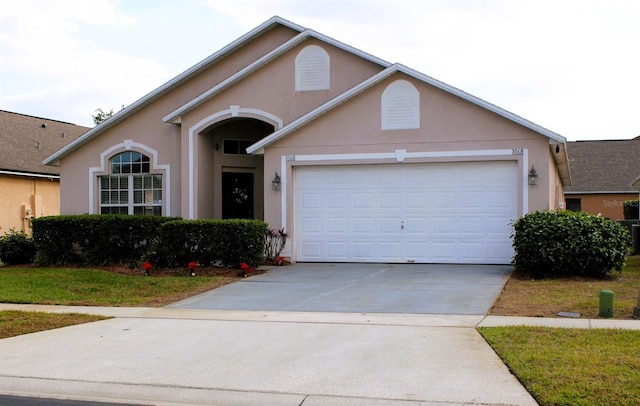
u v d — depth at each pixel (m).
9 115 29.52
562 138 14.94
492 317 9.48
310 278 14.06
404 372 6.76
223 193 20.19
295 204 17.05
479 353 7.38
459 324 9.04
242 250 15.24
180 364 7.34
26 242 18.22
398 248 16.34
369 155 16.39
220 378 6.79
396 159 16.19
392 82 16.23
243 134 20.41
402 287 12.52
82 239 17.11
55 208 28.11
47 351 8.09
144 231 17.06
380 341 8.12
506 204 15.59
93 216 17.23
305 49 18.27
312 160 16.78
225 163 20.08
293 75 18.34
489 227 15.71
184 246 15.60
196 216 18.88
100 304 11.55
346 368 6.98
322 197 16.86
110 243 16.98
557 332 8.14
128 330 9.23
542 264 13.32
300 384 6.50
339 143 16.61
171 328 9.30
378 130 16.34
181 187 19.20
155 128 20.09
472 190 15.83
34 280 14.08
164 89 19.89
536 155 15.27
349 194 16.69
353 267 15.84
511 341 7.75
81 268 16.50
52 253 17.31
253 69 18.47
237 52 19.81
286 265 16.42
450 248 15.98
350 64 17.92
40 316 10.29
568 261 13.05
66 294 12.47
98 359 7.64
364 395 6.11
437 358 7.23
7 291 12.72
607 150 37.94
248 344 8.19
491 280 13.12
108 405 6.16
